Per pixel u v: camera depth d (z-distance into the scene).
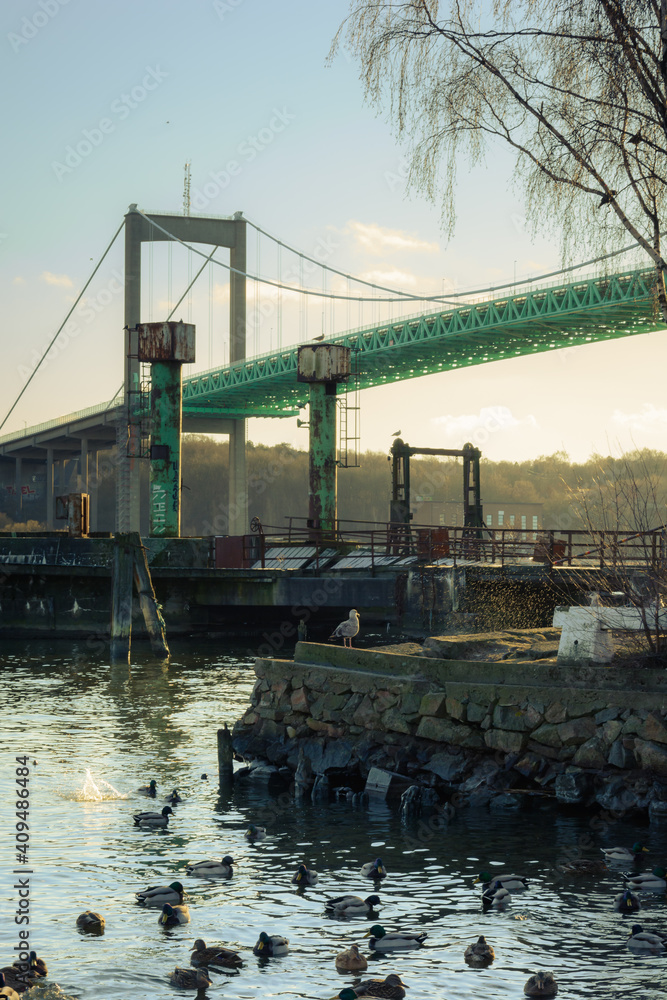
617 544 17.94
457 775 15.85
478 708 16.00
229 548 45.81
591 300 89.25
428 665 16.80
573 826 14.26
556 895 11.51
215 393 140.62
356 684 17.34
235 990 9.22
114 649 34.59
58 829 14.33
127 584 35.22
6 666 32.88
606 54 12.88
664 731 14.65
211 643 39.78
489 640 18.12
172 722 22.55
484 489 161.00
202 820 14.87
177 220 133.62
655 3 12.28
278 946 9.98
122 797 16.16
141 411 50.03
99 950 10.12
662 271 13.20
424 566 38.44
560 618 19.23
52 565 39.78
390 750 16.59
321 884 11.98
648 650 16.27
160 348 48.00
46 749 19.55
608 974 9.45
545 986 9.01
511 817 14.80
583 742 15.17
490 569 36.19
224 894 11.68
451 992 9.11
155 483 48.38
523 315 97.38
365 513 194.25
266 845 13.59
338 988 9.24
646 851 12.98
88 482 176.50
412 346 111.69
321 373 53.12
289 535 47.09
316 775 16.98
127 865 12.75
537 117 13.45
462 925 10.67
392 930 10.55
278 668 18.41
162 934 10.54
